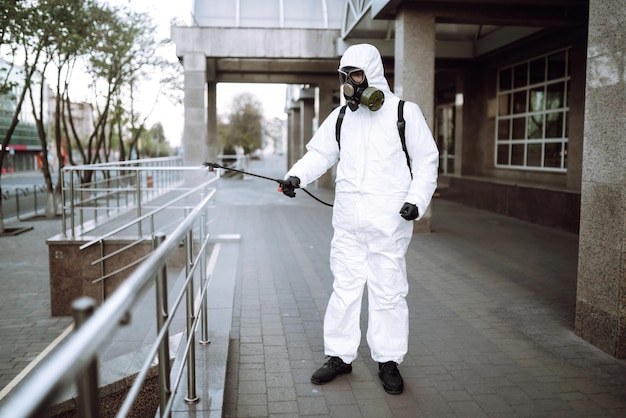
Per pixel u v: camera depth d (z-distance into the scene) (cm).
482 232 1048
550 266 755
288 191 370
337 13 1565
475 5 1000
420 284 655
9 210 1948
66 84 1717
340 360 383
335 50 1545
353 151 358
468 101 1683
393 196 354
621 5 397
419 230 1034
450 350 440
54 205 1595
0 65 1658
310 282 667
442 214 1336
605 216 427
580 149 1119
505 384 376
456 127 1739
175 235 246
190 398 317
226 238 954
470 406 344
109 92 1819
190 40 1537
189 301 318
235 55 1545
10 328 664
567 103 1276
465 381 381
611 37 408
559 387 372
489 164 1653
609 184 420
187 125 1561
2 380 517
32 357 573
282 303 575
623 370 400
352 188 358
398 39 1006
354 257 365
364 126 356
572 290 628
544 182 1338
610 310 426
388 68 1584
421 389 368
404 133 352
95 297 737
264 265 765
